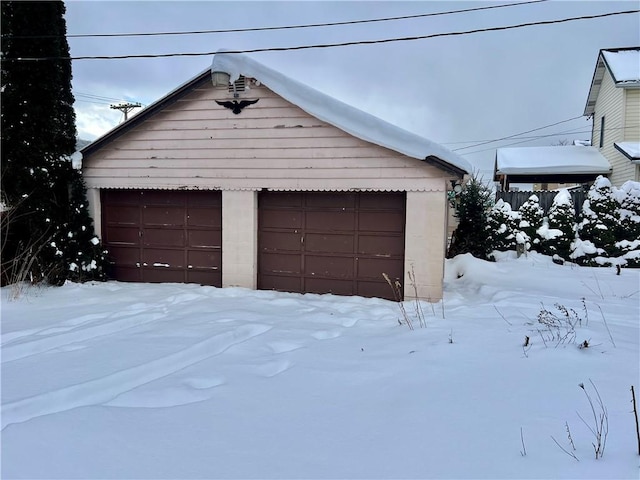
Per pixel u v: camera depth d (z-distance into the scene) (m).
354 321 6.36
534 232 13.13
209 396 3.62
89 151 9.27
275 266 8.88
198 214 9.24
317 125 8.30
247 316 6.51
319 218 8.64
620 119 16.45
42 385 3.93
